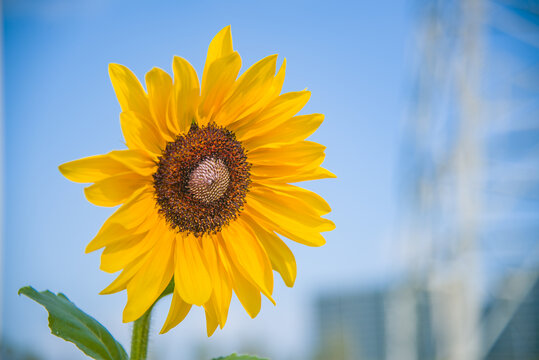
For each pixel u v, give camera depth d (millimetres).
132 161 331
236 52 357
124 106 342
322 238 387
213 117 385
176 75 355
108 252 343
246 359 378
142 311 342
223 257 388
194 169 375
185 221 376
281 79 379
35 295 335
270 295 376
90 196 322
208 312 372
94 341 333
